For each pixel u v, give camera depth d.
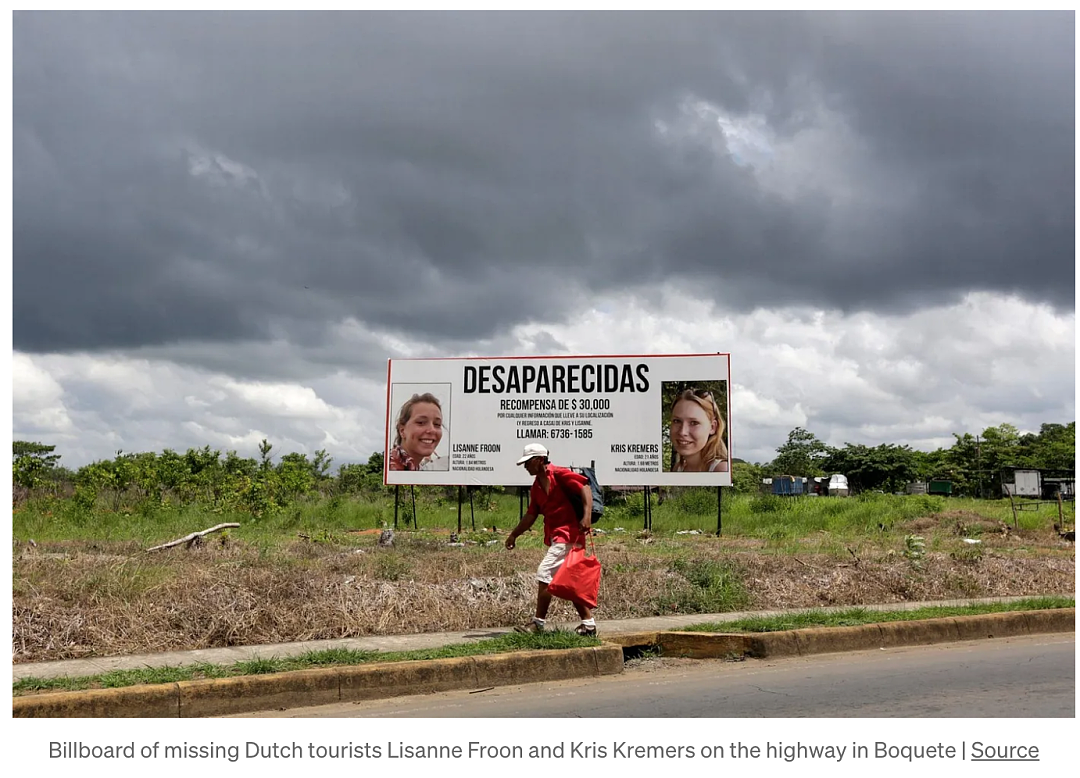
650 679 7.73
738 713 6.46
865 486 70.50
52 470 31.67
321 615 8.96
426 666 7.21
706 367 22.03
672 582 11.16
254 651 7.92
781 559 13.22
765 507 28.27
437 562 12.41
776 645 8.66
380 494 33.16
